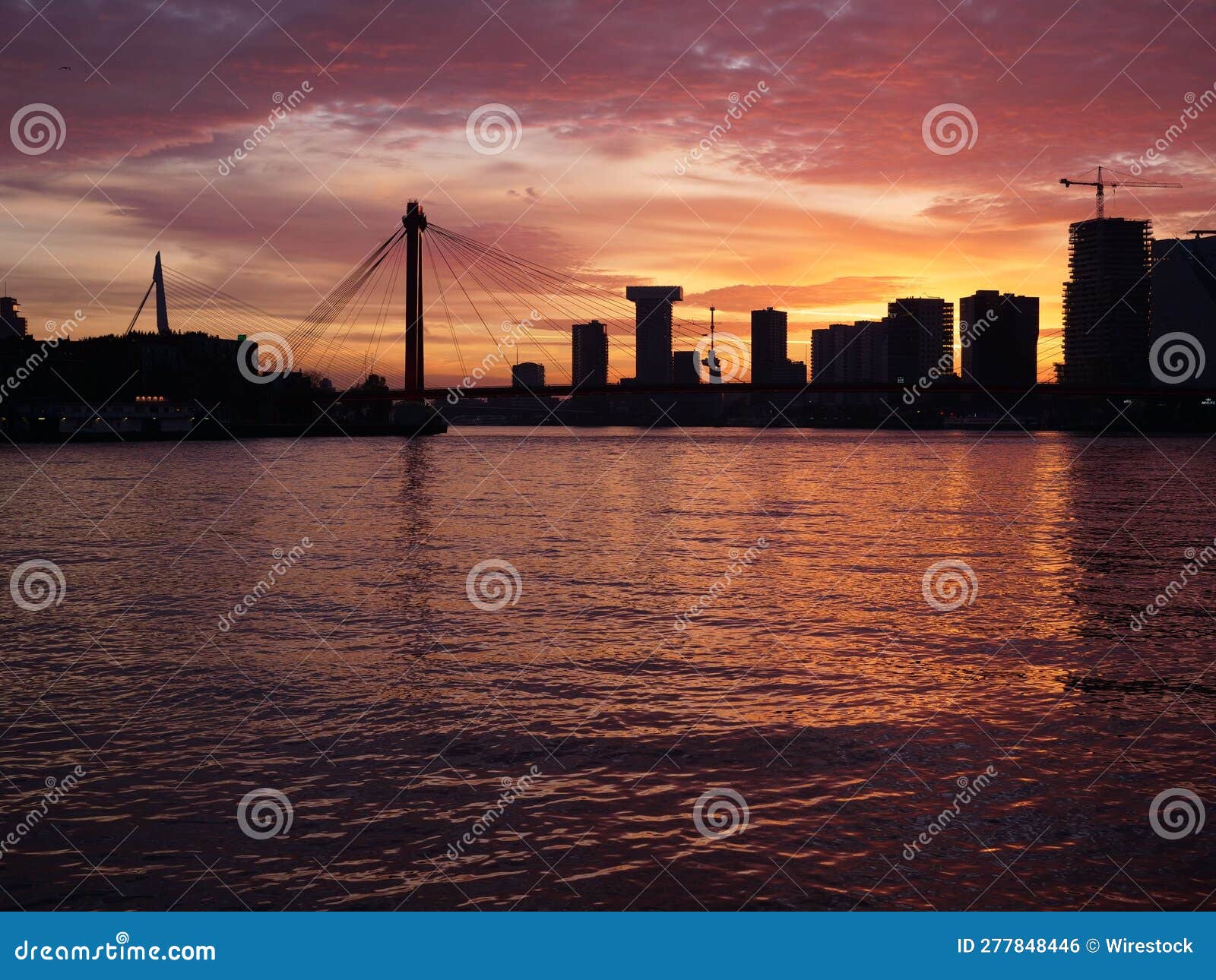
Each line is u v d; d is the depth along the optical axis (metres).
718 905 10.02
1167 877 10.51
